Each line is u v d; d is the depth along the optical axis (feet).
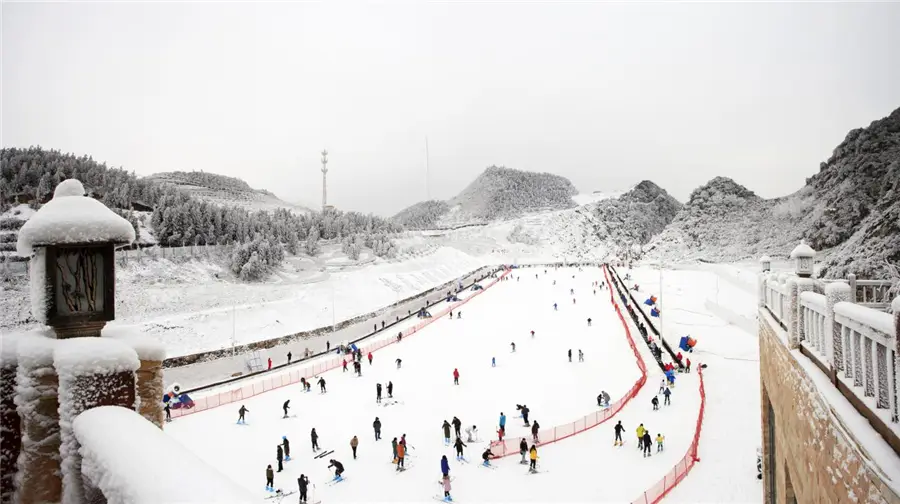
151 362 17.62
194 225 240.12
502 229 610.24
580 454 73.97
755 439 75.72
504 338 162.50
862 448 18.17
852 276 39.81
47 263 15.23
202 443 83.71
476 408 97.25
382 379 120.78
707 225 441.68
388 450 78.48
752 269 272.10
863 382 20.17
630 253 501.97
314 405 102.83
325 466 73.51
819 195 277.03
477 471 69.87
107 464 10.53
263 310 188.24
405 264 318.04
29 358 14.97
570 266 397.80
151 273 197.26
